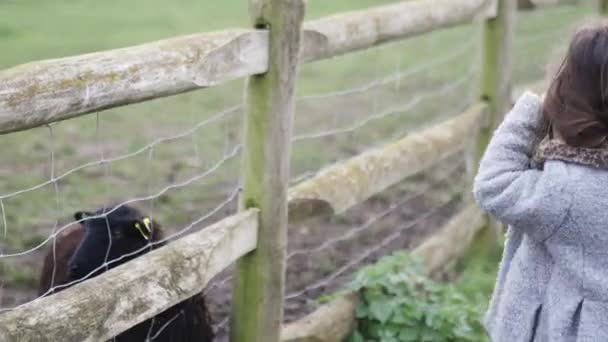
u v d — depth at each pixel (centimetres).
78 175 1084
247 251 529
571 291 395
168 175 1107
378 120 1403
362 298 665
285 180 536
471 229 881
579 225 385
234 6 2297
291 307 768
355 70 1734
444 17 773
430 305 669
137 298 423
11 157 1145
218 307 754
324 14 2098
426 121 1406
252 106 517
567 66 391
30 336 358
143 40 1812
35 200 987
